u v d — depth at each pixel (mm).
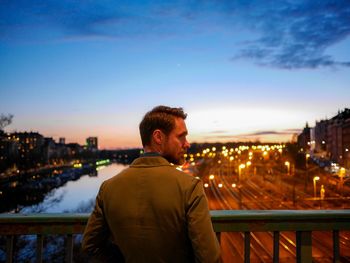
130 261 1575
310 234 2184
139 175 1623
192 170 79938
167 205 1523
